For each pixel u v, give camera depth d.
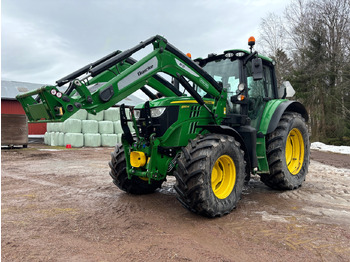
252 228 2.88
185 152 3.18
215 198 3.18
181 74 3.51
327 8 21.28
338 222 3.07
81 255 2.26
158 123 3.51
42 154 10.33
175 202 3.90
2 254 2.27
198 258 2.22
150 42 3.39
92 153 10.87
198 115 3.73
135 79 3.25
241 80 4.17
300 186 4.88
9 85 20.81
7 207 3.62
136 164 3.55
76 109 2.87
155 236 2.67
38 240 2.56
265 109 4.49
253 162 3.98
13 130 12.02
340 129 20.17
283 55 23.92
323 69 20.81
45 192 4.49
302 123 4.89
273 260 2.20
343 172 6.57
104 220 3.12
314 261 2.19
